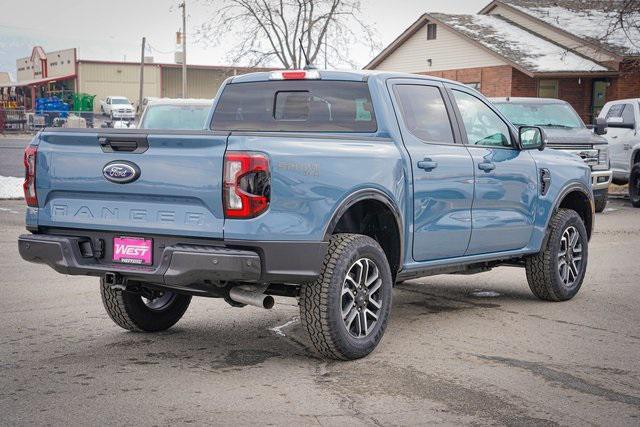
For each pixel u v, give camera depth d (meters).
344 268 5.71
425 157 6.55
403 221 6.33
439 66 39.88
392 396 5.14
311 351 6.23
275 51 32.03
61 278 9.30
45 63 87.31
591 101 35.44
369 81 6.55
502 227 7.43
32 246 5.96
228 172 5.32
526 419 4.77
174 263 5.41
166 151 5.51
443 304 8.11
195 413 4.80
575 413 4.88
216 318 7.40
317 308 5.67
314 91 6.82
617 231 14.20
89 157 5.76
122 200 5.71
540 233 7.93
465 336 6.74
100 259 5.85
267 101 7.05
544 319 7.42
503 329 7.01
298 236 5.47
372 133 6.47
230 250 5.31
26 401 4.99
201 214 5.43
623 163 19.11
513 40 36.88
